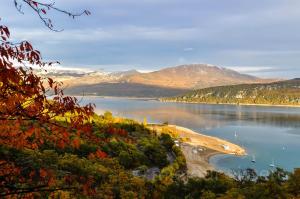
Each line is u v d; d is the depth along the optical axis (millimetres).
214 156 129000
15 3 6996
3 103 7977
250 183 58312
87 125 9148
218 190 56688
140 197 53250
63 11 7305
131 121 145000
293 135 186500
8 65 7254
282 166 116375
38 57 7762
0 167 9297
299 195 47188
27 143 8961
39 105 8242
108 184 49719
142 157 96875
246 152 138375
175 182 61438
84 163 53406
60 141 9031
